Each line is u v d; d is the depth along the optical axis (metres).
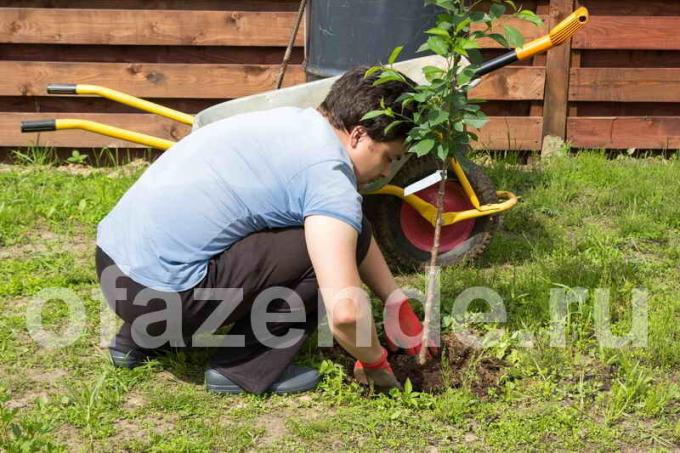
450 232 4.70
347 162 3.20
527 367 3.70
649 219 5.41
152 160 6.48
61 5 6.27
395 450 3.19
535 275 4.51
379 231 4.59
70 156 6.47
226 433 3.24
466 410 3.40
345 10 4.77
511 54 4.20
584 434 3.30
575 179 6.02
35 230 5.21
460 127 3.37
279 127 3.29
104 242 3.47
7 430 3.12
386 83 3.28
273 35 6.29
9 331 3.97
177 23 6.25
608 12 6.36
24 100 6.38
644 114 6.59
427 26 4.73
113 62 6.38
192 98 6.39
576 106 6.52
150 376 3.62
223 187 3.29
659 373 3.74
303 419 3.36
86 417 3.27
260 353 3.46
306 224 3.14
